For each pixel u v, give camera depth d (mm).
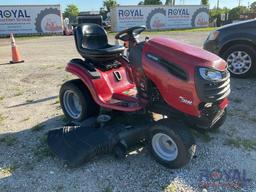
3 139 3986
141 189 2934
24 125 4410
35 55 11109
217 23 34094
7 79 7102
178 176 3100
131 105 3533
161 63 3113
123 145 3305
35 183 3076
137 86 3469
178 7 27766
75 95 4168
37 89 6195
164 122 3148
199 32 21594
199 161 3344
